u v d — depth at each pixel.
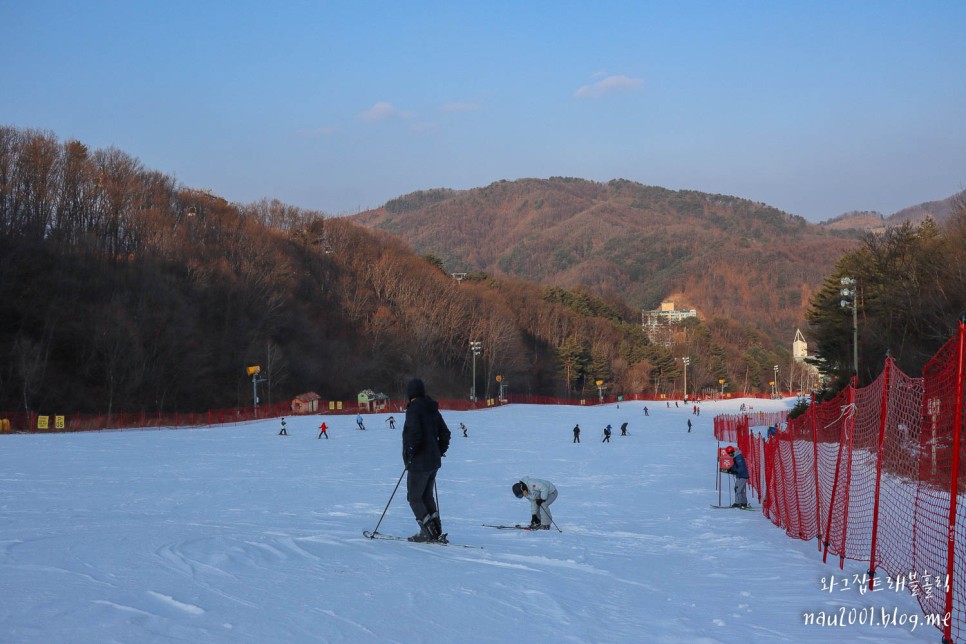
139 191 91.62
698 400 147.75
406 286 123.44
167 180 101.50
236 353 84.94
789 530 13.30
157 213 90.38
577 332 155.38
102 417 62.66
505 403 112.81
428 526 10.10
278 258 103.62
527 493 13.55
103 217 84.94
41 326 67.19
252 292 92.62
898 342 44.59
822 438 21.70
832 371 54.94
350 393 99.38
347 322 112.12
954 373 8.17
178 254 87.88
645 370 157.75
